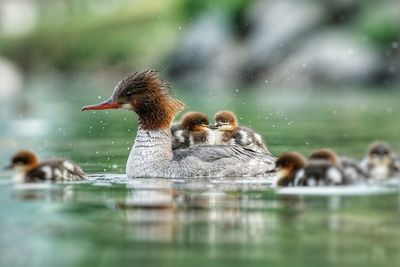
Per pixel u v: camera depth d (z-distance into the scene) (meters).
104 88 46.44
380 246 9.62
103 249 9.60
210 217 11.02
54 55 57.38
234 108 30.00
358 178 13.38
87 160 17.61
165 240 9.92
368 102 32.94
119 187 13.52
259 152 15.66
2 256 9.40
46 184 13.89
